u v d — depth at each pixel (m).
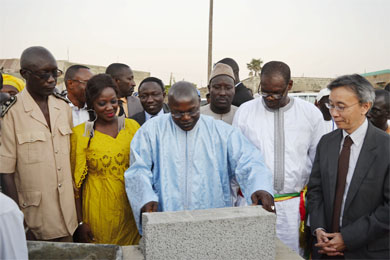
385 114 2.45
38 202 2.02
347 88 1.81
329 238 1.93
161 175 1.88
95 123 2.24
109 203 2.17
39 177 2.02
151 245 1.36
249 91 3.93
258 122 2.39
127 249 1.65
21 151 1.98
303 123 2.33
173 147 1.93
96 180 2.19
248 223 1.45
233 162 2.00
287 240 2.38
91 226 2.22
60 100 2.28
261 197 1.73
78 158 2.17
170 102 1.79
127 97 3.82
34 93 2.06
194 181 1.92
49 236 2.07
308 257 2.44
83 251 1.55
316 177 2.13
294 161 2.32
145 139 1.95
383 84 16.70
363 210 1.84
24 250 1.14
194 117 1.82
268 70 2.20
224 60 3.78
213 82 2.88
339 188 1.95
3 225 1.07
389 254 1.81
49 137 2.07
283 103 2.34
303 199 2.40
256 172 1.86
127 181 1.89
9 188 1.97
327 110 3.29
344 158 1.94
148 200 1.70
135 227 2.34
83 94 2.82
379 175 1.79
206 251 1.42
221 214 1.47
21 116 2.00
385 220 1.74
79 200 2.25
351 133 1.91
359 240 1.78
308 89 19.09
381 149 1.81
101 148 2.16
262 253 1.50
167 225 1.36
